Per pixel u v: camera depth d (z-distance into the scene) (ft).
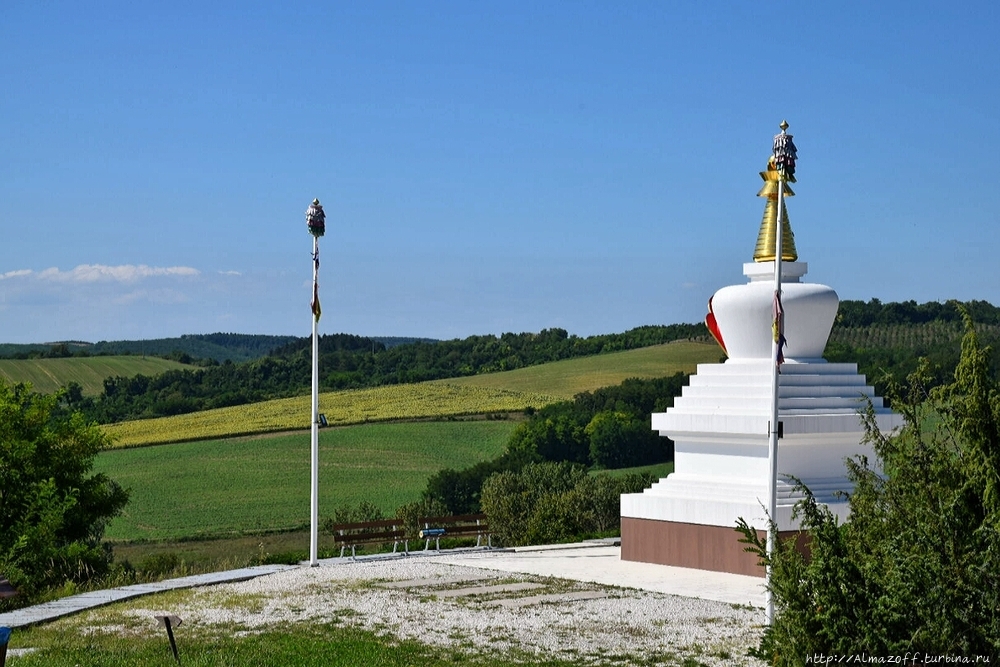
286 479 281.54
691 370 392.27
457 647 70.64
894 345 334.03
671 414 108.58
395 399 378.32
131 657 66.13
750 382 106.22
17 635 73.87
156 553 198.59
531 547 122.93
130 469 294.66
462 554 117.19
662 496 106.52
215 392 433.48
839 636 49.52
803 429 100.42
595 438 284.61
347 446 314.76
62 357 467.52
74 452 115.75
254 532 228.43
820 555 51.42
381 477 282.36
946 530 51.57
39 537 100.68
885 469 60.54
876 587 50.34
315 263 113.91
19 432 109.19
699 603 85.46
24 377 432.66
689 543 103.81
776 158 78.54
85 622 78.64
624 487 200.64
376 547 134.21
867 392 109.81
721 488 103.91
